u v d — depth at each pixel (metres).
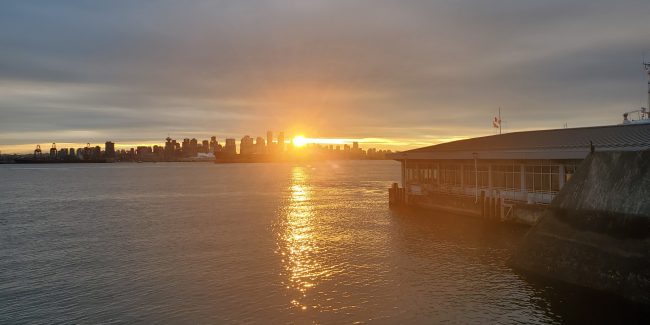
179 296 26.28
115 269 32.53
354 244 39.19
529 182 44.22
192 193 99.38
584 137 45.75
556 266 26.98
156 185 129.75
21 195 98.06
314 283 28.25
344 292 26.45
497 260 32.34
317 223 51.78
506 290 26.00
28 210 69.56
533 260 28.88
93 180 163.88
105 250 39.03
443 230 44.12
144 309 24.38
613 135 43.56
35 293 27.41
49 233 48.00
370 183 132.25
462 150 54.69
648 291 21.69
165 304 25.05
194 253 37.03
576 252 25.95
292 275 30.03
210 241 42.00
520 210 43.06
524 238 30.56
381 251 36.19
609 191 25.44
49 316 23.73
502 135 64.44
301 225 50.53
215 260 34.47
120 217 60.09
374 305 24.31
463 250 35.62
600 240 24.80
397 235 42.47
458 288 26.66
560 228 27.67
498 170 48.34
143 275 30.80
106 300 25.94
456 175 54.91
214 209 67.94
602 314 22.19
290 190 105.62
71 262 34.84
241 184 131.12
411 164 64.12
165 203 78.06
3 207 73.94
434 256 34.06
